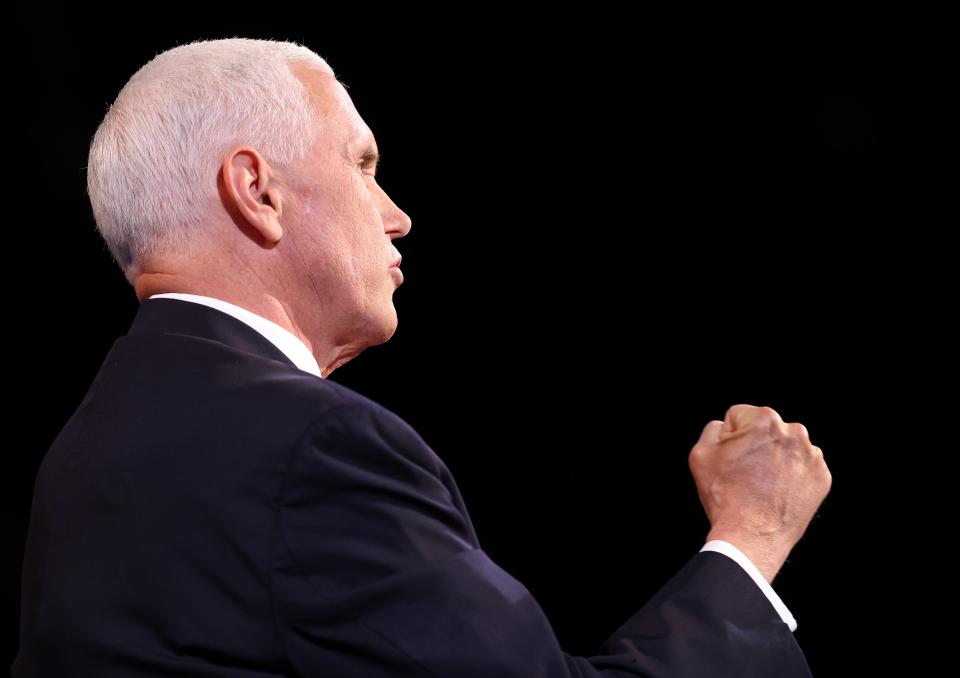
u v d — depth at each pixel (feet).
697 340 50.26
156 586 11.46
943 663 42.73
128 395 12.59
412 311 50.60
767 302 49.83
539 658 11.48
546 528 48.52
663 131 49.75
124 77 42.42
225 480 11.54
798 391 49.57
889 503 47.93
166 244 13.42
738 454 14.08
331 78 14.16
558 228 50.42
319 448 11.57
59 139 42.68
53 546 12.34
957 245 48.06
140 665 11.35
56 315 45.06
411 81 48.42
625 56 49.26
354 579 11.30
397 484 11.74
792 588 45.09
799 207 49.39
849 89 48.24
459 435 50.26
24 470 44.98
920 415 48.34
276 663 11.31
